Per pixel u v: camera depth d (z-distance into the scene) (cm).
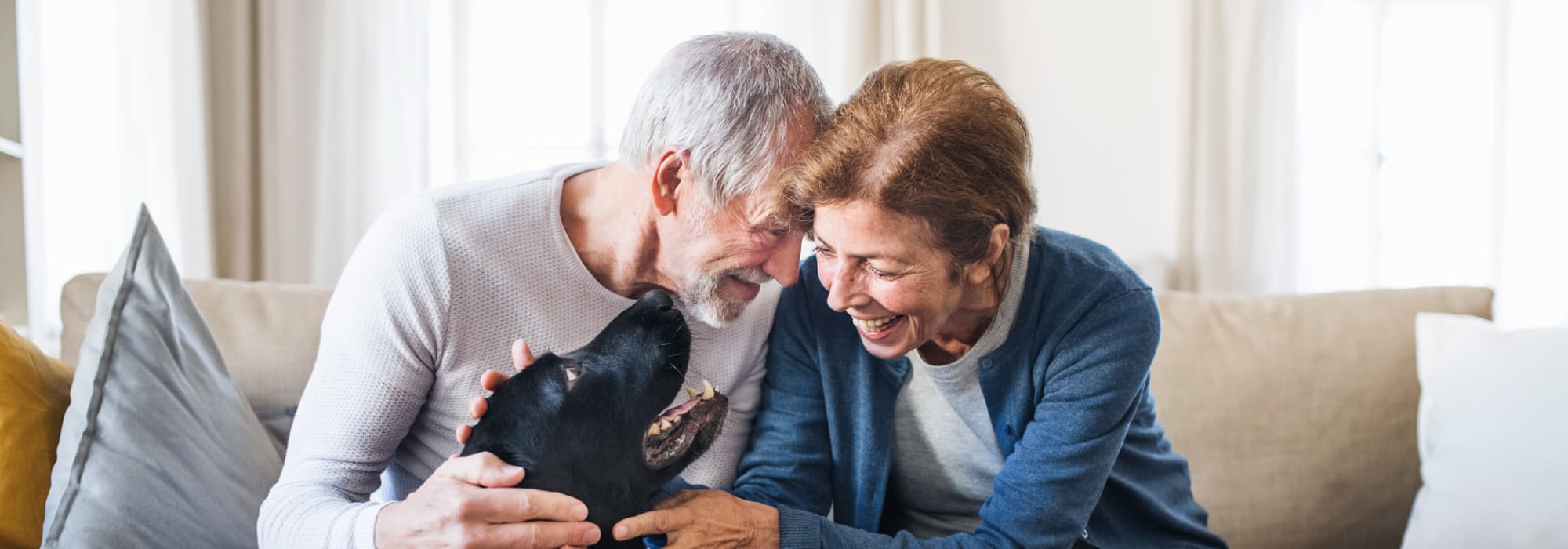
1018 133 120
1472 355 183
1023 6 411
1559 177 395
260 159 380
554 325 135
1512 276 400
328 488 125
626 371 117
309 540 117
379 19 377
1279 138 395
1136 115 408
